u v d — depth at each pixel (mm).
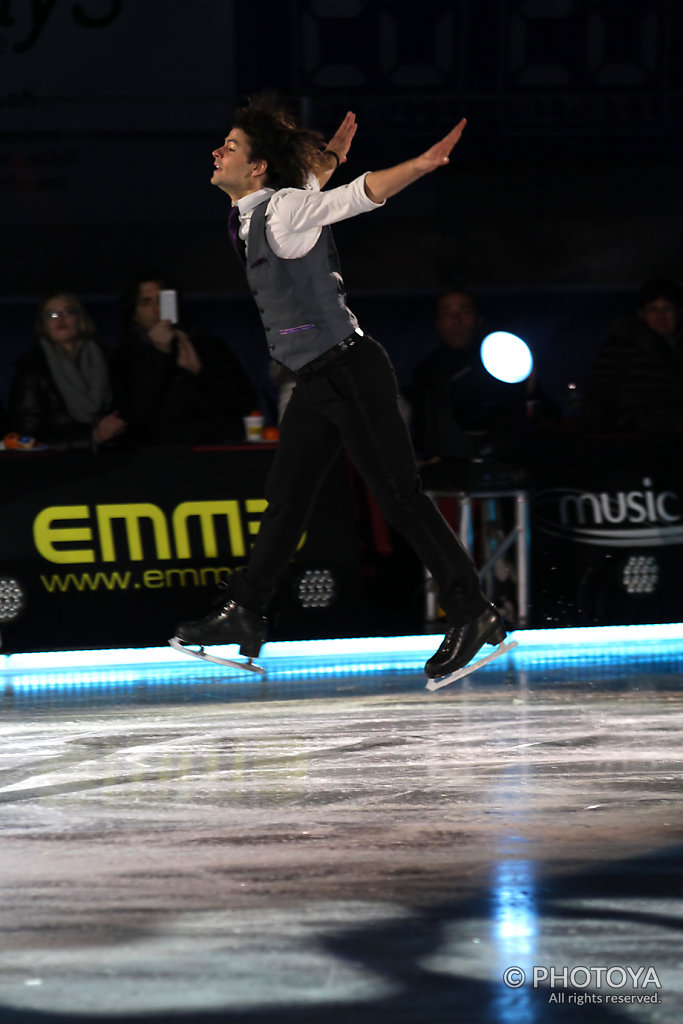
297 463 10148
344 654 16141
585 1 22891
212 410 17422
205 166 20625
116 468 16141
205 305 21750
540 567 17172
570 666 14609
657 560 17609
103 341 21453
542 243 21875
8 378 21703
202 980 6000
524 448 17078
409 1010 5691
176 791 9211
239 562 16359
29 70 21641
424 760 10055
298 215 9445
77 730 11328
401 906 6895
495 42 22766
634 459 17562
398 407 9898
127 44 21922
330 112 21562
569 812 8578
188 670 14844
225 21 22156
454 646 10094
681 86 23078
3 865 7625
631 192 22047
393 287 21781
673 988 5910
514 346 16188
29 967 6156
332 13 22344
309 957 6242
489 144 21812
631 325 17891
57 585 15922
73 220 20547
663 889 7125
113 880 7344
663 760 10023
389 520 10070
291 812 8648
